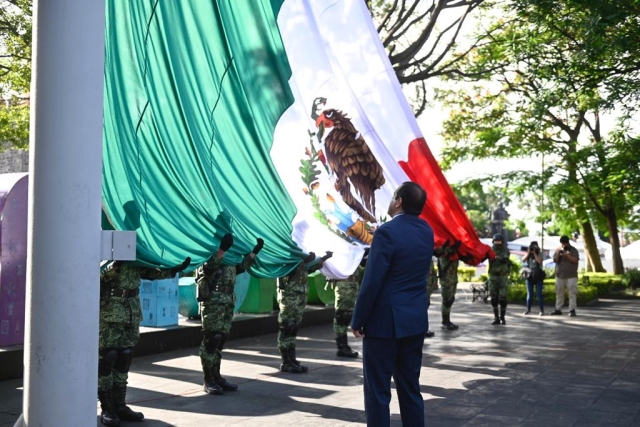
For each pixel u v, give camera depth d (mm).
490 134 25359
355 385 8539
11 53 14211
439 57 18906
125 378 6688
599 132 26266
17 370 8492
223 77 8359
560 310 17875
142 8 7348
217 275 7816
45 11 4250
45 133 4250
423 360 10531
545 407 7461
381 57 11461
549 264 38656
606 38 11859
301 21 10000
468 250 12281
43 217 4258
